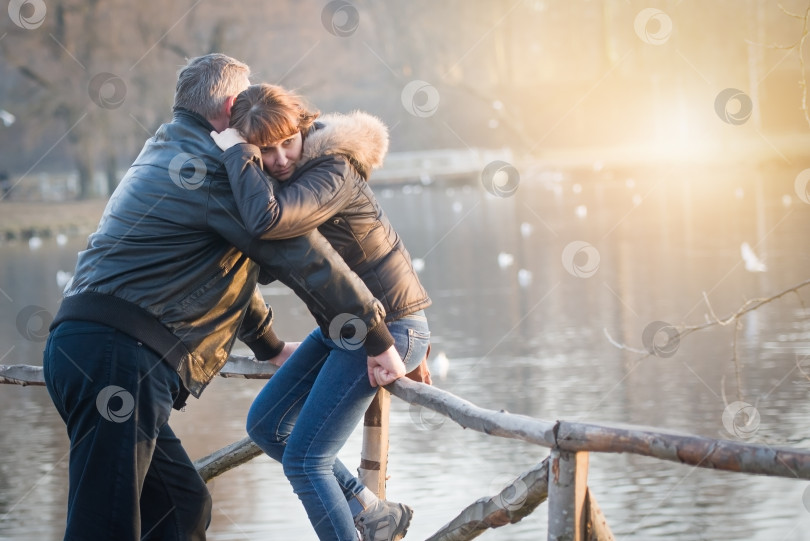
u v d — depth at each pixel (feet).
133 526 18.63
